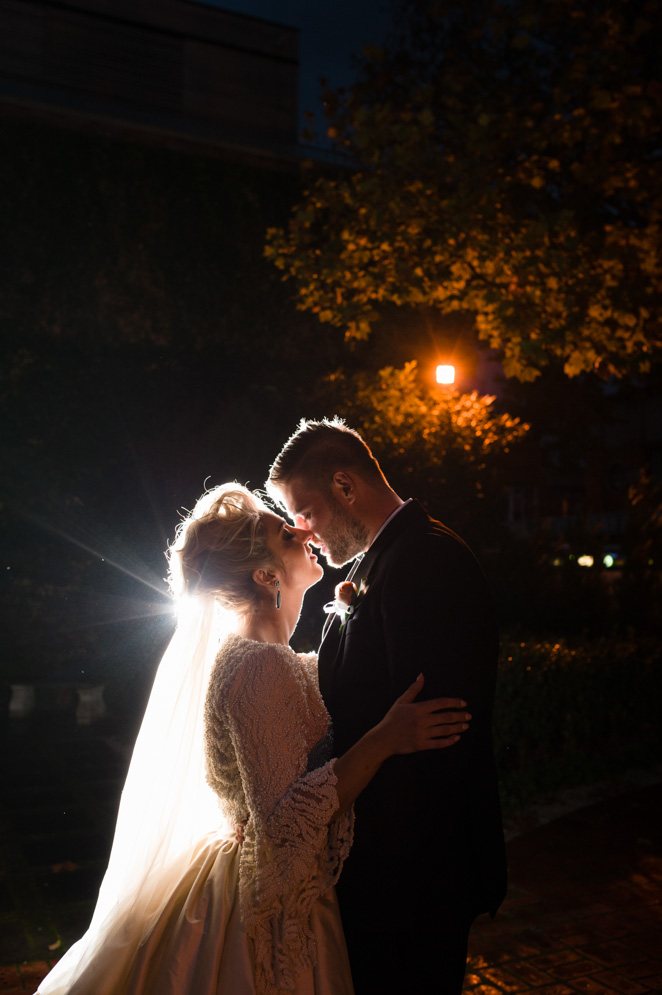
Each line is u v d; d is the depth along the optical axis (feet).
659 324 23.22
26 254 29.94
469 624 5.88
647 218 24.26
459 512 27.71
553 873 14.34
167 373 31.30
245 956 5.64
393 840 5.67
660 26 24.13
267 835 5.56
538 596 27.25
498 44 28.43
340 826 5.80
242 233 33.76
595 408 62.64
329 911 5.90
